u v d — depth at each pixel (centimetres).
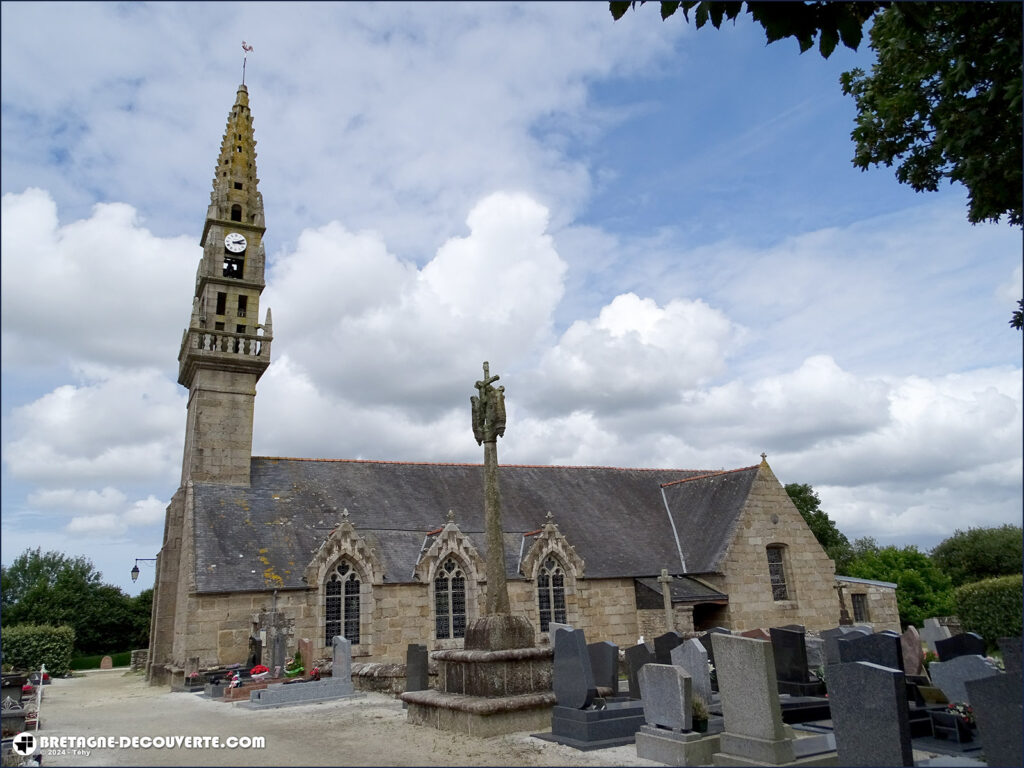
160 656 3008
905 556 5250
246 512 3056
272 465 3419
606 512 3903
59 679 3969
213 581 2666
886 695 1007
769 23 674
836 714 1073
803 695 1655
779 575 3572
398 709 1798
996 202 1327
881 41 1518
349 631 2875
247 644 2653
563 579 3316
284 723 1633
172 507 3250
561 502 3875
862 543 7731
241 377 3366
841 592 3625
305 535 3039
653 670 1241
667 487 4275
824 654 1805
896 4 727
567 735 1344
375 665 2223
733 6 686
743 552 3462
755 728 1119
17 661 4156
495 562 1623
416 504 3484
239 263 3712
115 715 1916
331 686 2064
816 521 6231
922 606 4872
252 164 3828
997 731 1014
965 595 3600
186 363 3356
